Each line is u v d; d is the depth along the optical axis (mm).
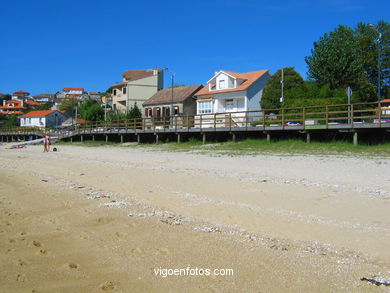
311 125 22844
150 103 54344
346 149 20406
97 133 42000
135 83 61812
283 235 7215
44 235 7609
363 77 41938
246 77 44219
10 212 9648
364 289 4945
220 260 6055
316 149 21281
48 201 10828
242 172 14758
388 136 21203
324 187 11234
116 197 11016
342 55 40188
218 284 5223
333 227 7570
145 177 14461
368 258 5969
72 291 5125
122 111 61531
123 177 14758
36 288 5223
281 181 12453
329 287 5031
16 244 7074
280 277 5375
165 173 15273
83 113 84438
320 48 42219
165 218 8609
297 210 8938
